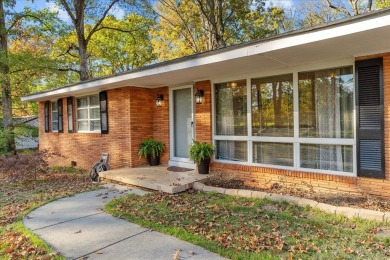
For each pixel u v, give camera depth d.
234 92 6.37
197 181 5.92
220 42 15.57
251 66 5.34
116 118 8.20
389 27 3.15
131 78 6.53
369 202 4.22
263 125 5.91
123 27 17.58
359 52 4.39
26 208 4.86
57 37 14.81
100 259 2.89
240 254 2.86
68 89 8.81
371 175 4.44
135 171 7.11
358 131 4.54
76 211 4.57
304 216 3.92
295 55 4.50
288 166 5.59
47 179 7.85
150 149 7.81
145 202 4.91
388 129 4.24
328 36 3.52
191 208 4.46
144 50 21.38
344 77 4.86
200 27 17.58
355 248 2.93
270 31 16.67
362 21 3.24
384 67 4.25
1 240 3.51
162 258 2.87
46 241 3.38
